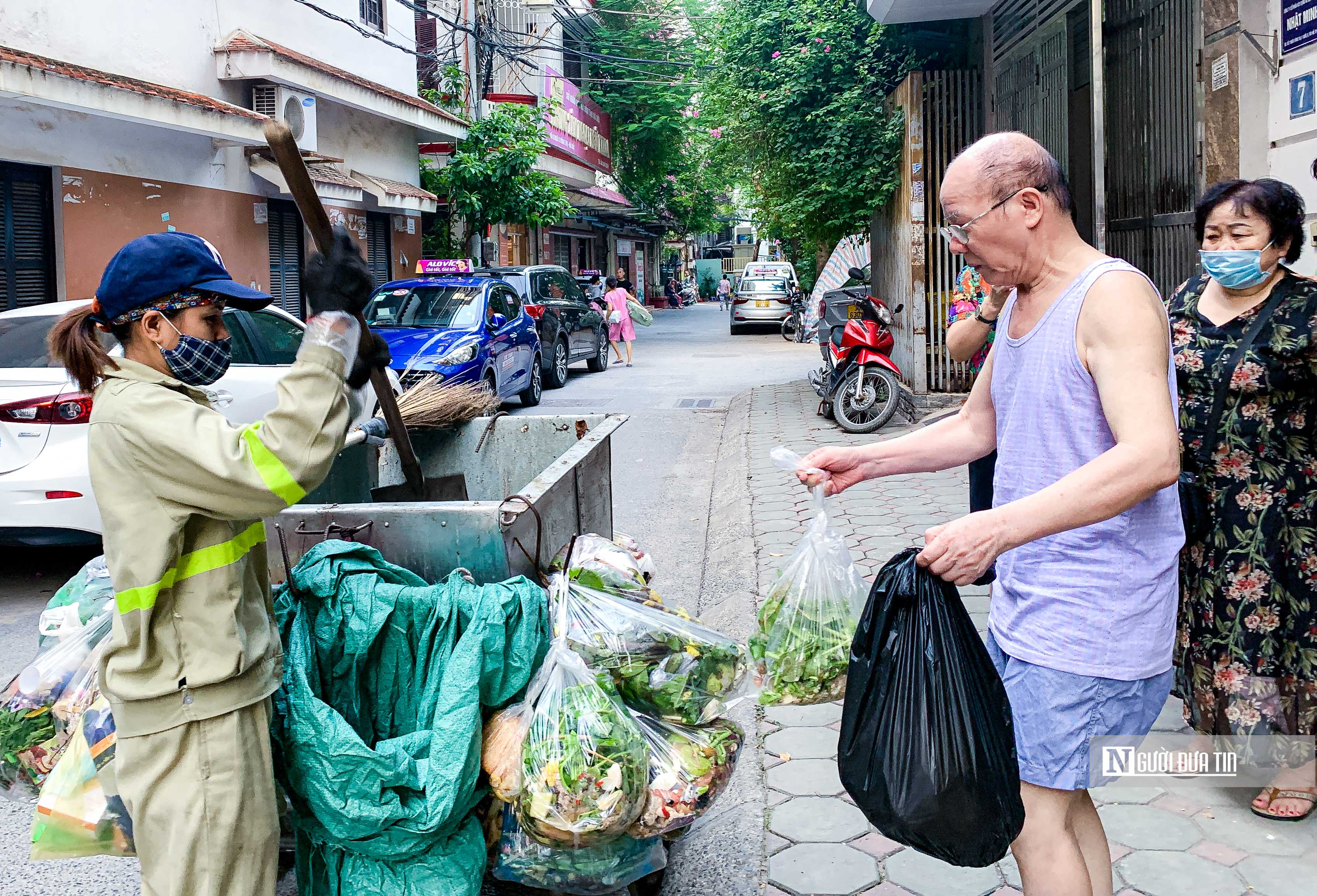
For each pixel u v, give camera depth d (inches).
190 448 74.1
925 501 286.4
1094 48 241.4
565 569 105.7
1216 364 118.9
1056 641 82.8
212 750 78.4
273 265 555.2
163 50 461.4
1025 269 84.3
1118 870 113.0
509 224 842.2
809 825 126.3
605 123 1272.1
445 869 92.4
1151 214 251.0
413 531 108.4
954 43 430.6
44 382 217.6
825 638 97.0
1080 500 75.3
